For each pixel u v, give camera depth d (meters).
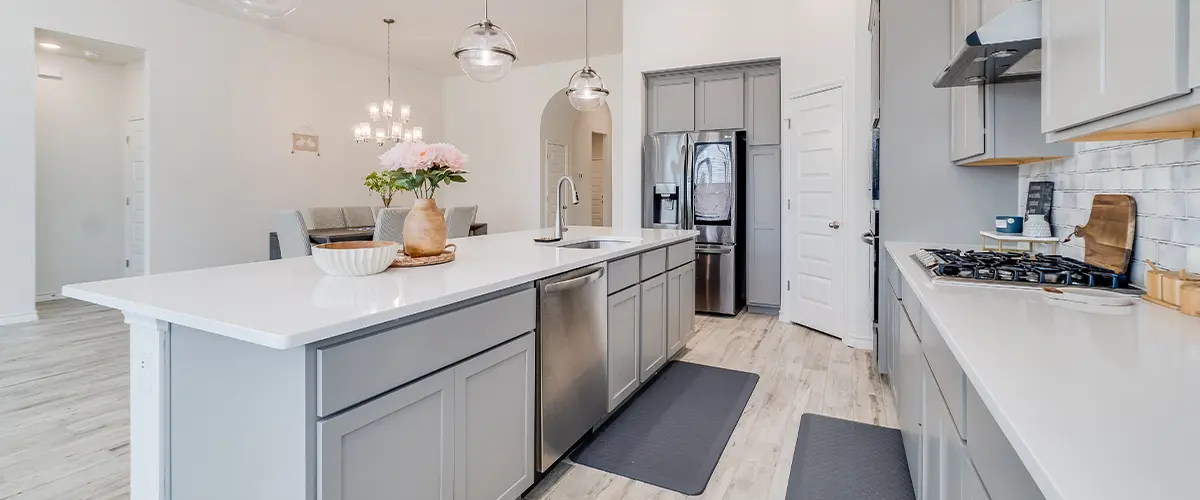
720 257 4.91
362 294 1.45
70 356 3.57
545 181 7.91
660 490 2.02
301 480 1.15
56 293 5.62
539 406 1.97
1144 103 0.92
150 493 1.43
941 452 1.26
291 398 1.15
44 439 2.37
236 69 5.86
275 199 6.26
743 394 2.97
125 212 6.11
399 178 2.02
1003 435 0.77
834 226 4.05
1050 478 0.52
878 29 3.01
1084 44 1.15
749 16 4.75
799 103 4.40
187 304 1.32
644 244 2.85
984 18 1.99
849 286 3.93
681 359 3.63
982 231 2.57
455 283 1.62
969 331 1.10
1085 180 1.96
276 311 1.25
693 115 5.17
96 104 5.84
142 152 5.86
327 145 6.80
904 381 2.08
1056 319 1.21
